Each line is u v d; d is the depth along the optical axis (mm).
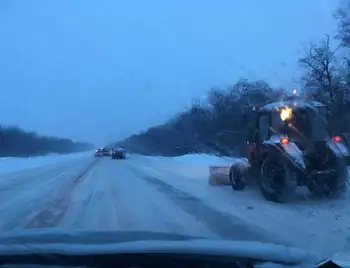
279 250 4031
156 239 4629
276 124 11836
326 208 10094
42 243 4199
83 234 4871
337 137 11484
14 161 53562
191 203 12164
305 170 10906
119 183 18984
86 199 13570
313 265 3801
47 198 14086
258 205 11156
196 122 55719
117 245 4098
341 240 7148
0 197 14562
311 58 29234
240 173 13969
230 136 26688
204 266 3756
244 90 36844
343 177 11078
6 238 4527
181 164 35656
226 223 9031
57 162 49156
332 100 26672
